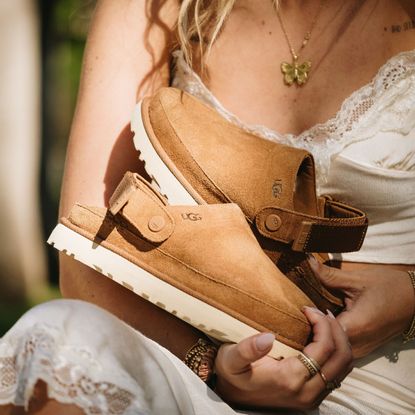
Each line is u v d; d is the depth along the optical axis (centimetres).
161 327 261
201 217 252
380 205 281
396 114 282
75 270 269
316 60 284
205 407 231
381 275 271
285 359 243
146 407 202
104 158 283
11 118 1284
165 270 249
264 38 285
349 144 280
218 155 262
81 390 199
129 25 294
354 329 262
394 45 286
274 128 284
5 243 1257
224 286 248
